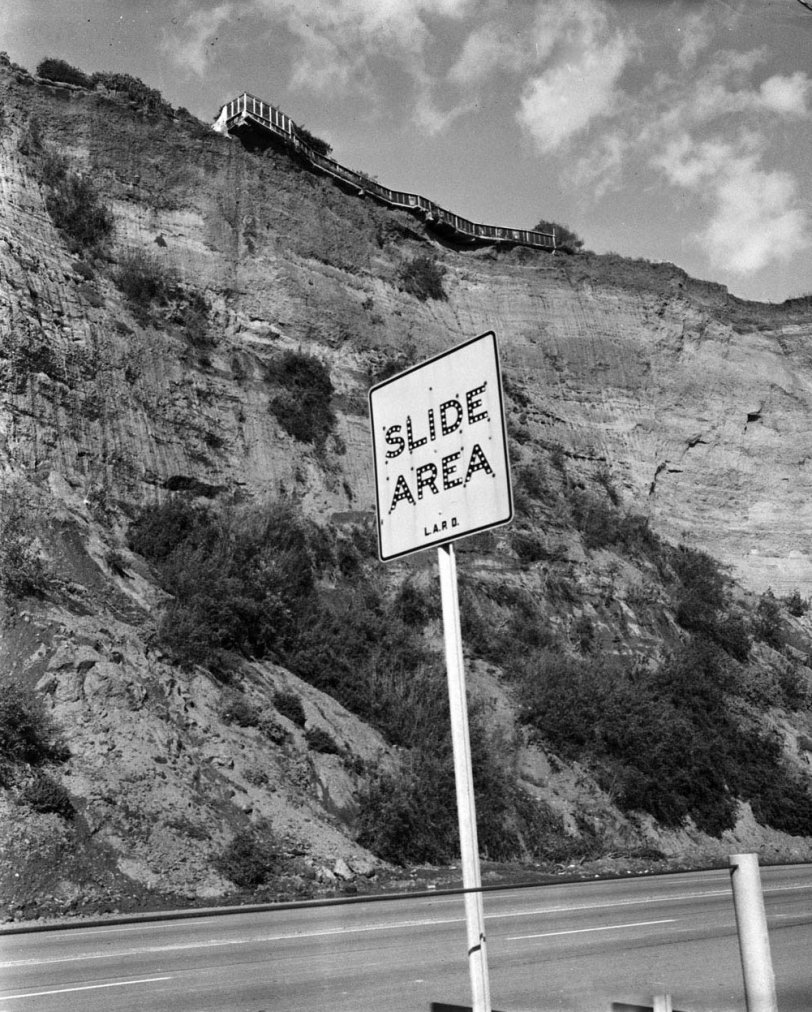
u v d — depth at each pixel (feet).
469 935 15.11
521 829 97.25
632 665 136.56
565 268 181.98
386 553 17.74
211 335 130.21
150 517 104.88
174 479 112.98
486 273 173.68
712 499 178.70
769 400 189.98
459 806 15.42
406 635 114.83
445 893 17.42
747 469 183.21
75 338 111.04
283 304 140.26
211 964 39.88
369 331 147.74
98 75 146.92
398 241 162.61
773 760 135.13
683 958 34.47
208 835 71.67
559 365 173.06
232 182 143.13
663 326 184.14
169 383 118.73
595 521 154.51
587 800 107.14
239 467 120.67
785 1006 26.45
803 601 176.24
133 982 35.99
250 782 79.36
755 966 14.07
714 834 116.26
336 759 87.81
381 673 106.42
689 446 179.83
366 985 33.35
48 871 62.80
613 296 182.09
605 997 27.63
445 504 16.63
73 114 132.98
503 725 110.11
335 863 75.31
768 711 145.89
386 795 86.48
